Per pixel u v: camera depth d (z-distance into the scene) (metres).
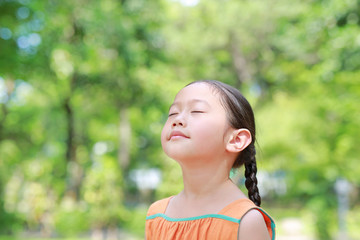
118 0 16.39
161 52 18.14
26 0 10.91
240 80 19.77
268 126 14.15
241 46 18.80
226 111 1.46
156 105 18.62
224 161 1.47
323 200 15.21
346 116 11.52
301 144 13.20
